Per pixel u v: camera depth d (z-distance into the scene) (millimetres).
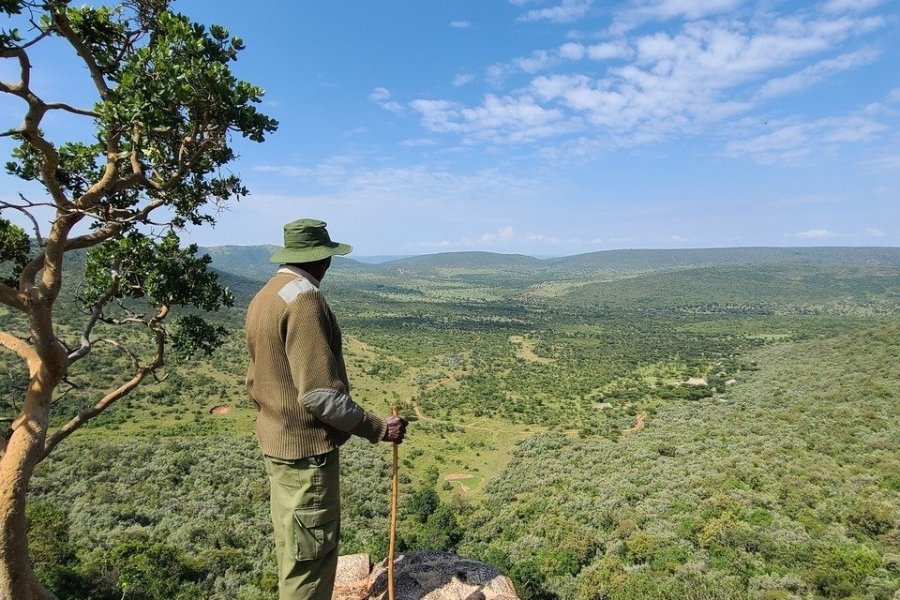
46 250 6125
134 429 50469
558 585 25266
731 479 34406
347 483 41156
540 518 34375
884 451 37594
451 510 37250
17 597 5785
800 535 25219
